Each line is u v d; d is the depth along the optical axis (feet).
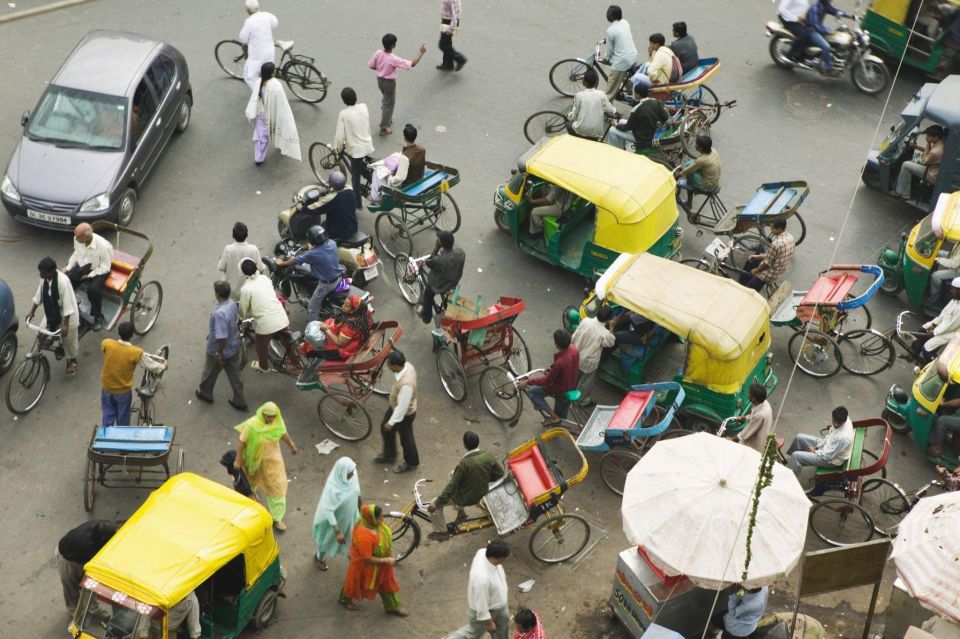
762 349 40.98
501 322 42.37
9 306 42.29
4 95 57.57
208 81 60.34
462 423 42.65
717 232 49.78
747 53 65.46
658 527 31.99
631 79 58.13
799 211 54.19
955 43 61.36
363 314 40.86
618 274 42.01
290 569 36.70
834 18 66.64
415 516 38.65
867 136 59.67
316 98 59.21
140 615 30.09
